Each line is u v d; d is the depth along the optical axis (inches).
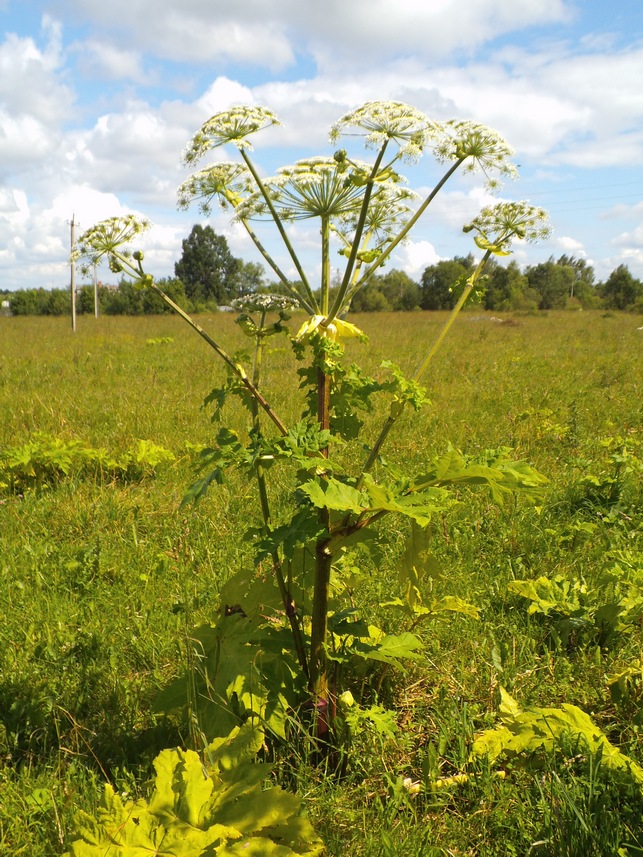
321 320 88.1
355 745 96.7
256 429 92.2
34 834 82.4
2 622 132.6
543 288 2790.4
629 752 93.4
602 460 221.9
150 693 110.3
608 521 178.7
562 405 335.9
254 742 79.0
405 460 228.5
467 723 96.9
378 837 80.2
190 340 752.3
